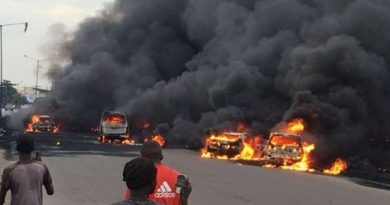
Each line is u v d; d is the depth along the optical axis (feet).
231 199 45.68
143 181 10.60
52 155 86.07
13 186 19.25
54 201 41.55
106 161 78.38
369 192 56.70
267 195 49.16
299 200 47.01
